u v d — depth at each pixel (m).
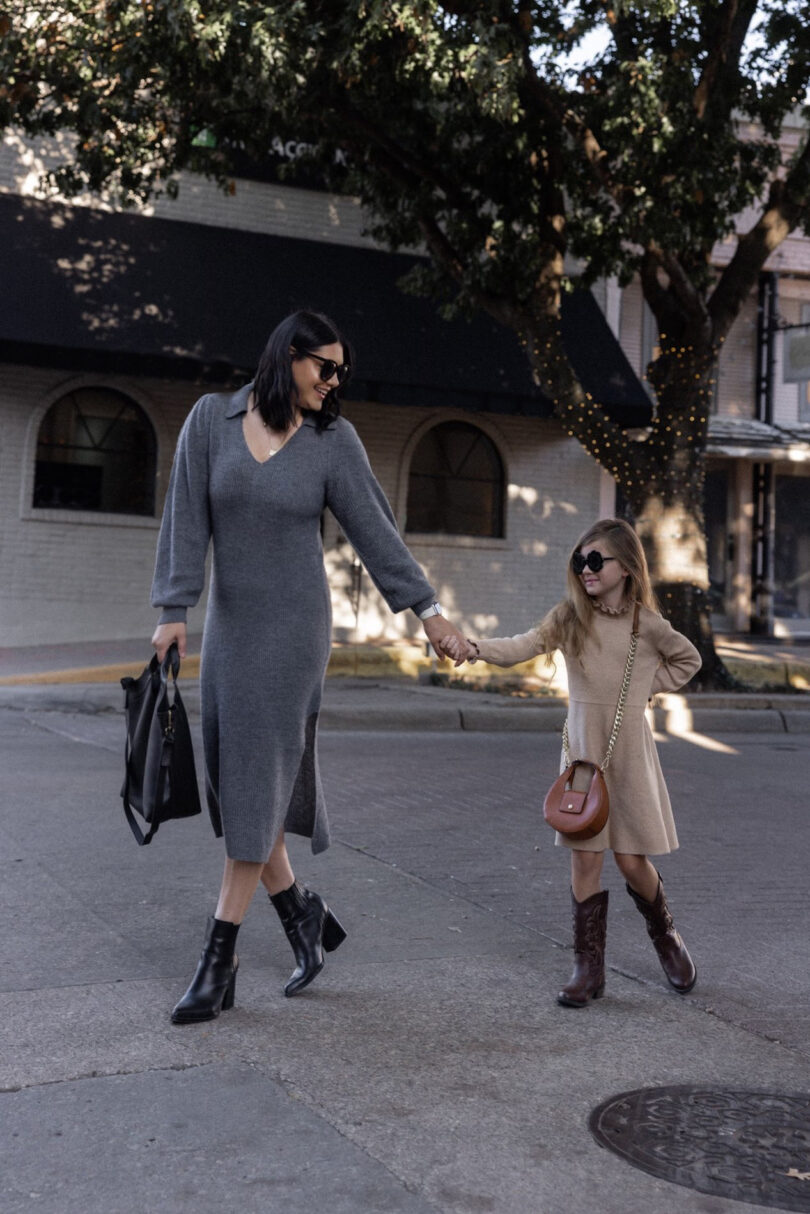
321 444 3.71
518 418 17.64
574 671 4.11
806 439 19.33
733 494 19.86
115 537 15.77
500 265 12.66
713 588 19.95
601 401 16.42
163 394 15.91
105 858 5.74
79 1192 2.58
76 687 11.94
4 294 13.91
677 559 13.09
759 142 13.08
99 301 14.34
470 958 4.45
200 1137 2.86
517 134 11.84
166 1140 2.83
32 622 15.36
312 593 3.66
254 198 16.00
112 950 4.35
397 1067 3.35
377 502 3.81
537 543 17.73
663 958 4.18
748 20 12.04
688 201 11.92
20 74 11.38
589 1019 3.85
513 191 12.64
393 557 3.79
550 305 12.93
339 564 16.66
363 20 9.86
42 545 15.38
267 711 3.60
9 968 4.11
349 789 7.84
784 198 12.95
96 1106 3.01
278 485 3.61
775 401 19.70
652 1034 3.73
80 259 14.55
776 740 11.50
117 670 13.16
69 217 14.78
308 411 3.73
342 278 15.98
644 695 4.08
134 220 15.16
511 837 6.58
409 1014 3.81
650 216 11.68
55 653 14.40
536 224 12.70
